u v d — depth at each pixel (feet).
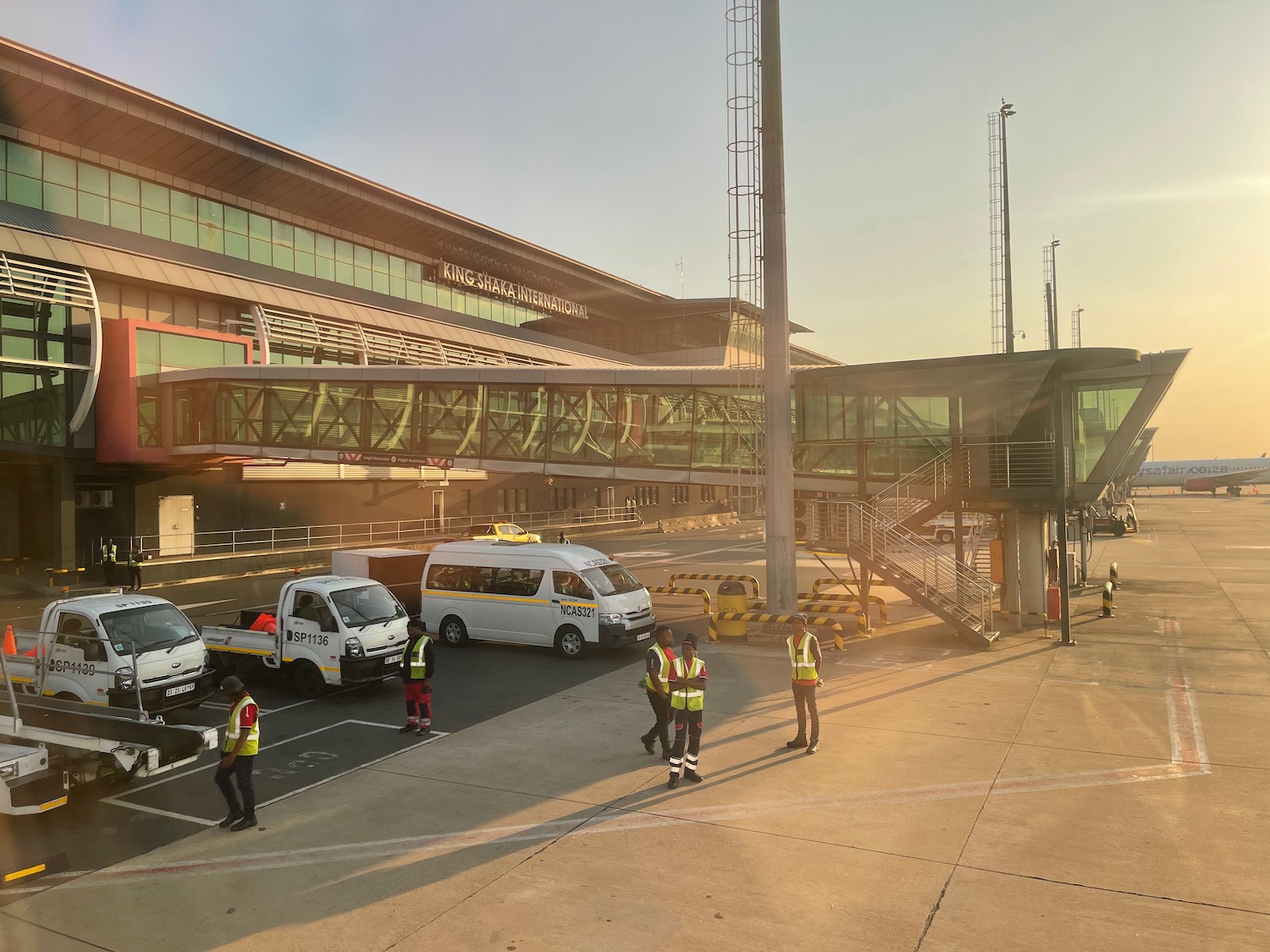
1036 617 67.36
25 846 27.61
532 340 193.26
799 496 73.82
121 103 116.47
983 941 20.26
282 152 137.08
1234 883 22.95
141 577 102.94
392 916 22.34
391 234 168.86
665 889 23.40
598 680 50.85
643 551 143.64
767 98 60.75
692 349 239.09
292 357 139.33
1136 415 61.05
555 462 85.92
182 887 24.43
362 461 98.99
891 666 52.21
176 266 123.13
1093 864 24.30
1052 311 142.31
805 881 23.63
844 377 66.28
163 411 112.27
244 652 50.90
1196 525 181.37
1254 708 41.34
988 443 61.77
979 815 28.14
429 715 40.37
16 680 41.52
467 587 62.44
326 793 32.19
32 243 104.42
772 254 61.00
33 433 103.30
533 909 22.47
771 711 41.86
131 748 29.32
